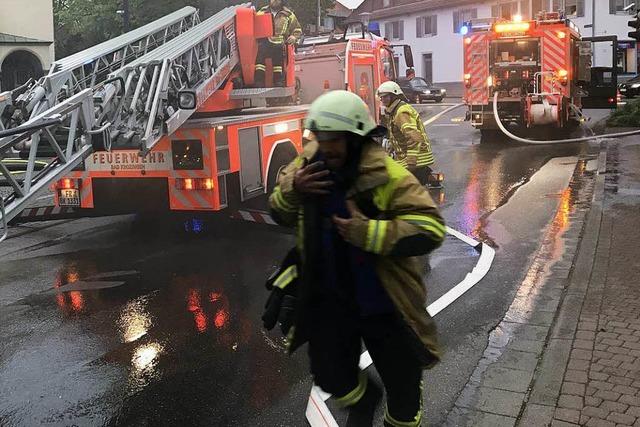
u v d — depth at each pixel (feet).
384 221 8.34
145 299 19.12
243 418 12.17
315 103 8.75
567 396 11.91
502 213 28.53
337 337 9.20
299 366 14.38
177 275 21.42
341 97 8.54
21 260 23.80
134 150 24.56
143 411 12.56
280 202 9.36
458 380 13.25
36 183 18.08
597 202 28.12
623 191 30.32
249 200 26.71
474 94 55.06
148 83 22.93
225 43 28.35
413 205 8.42
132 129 21.89
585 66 58.03
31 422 12.26
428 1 158.61
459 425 11.44
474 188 34.78
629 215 25.58
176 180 24.12
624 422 10.94
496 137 57.06
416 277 8.95
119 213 26.78
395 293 8.74
